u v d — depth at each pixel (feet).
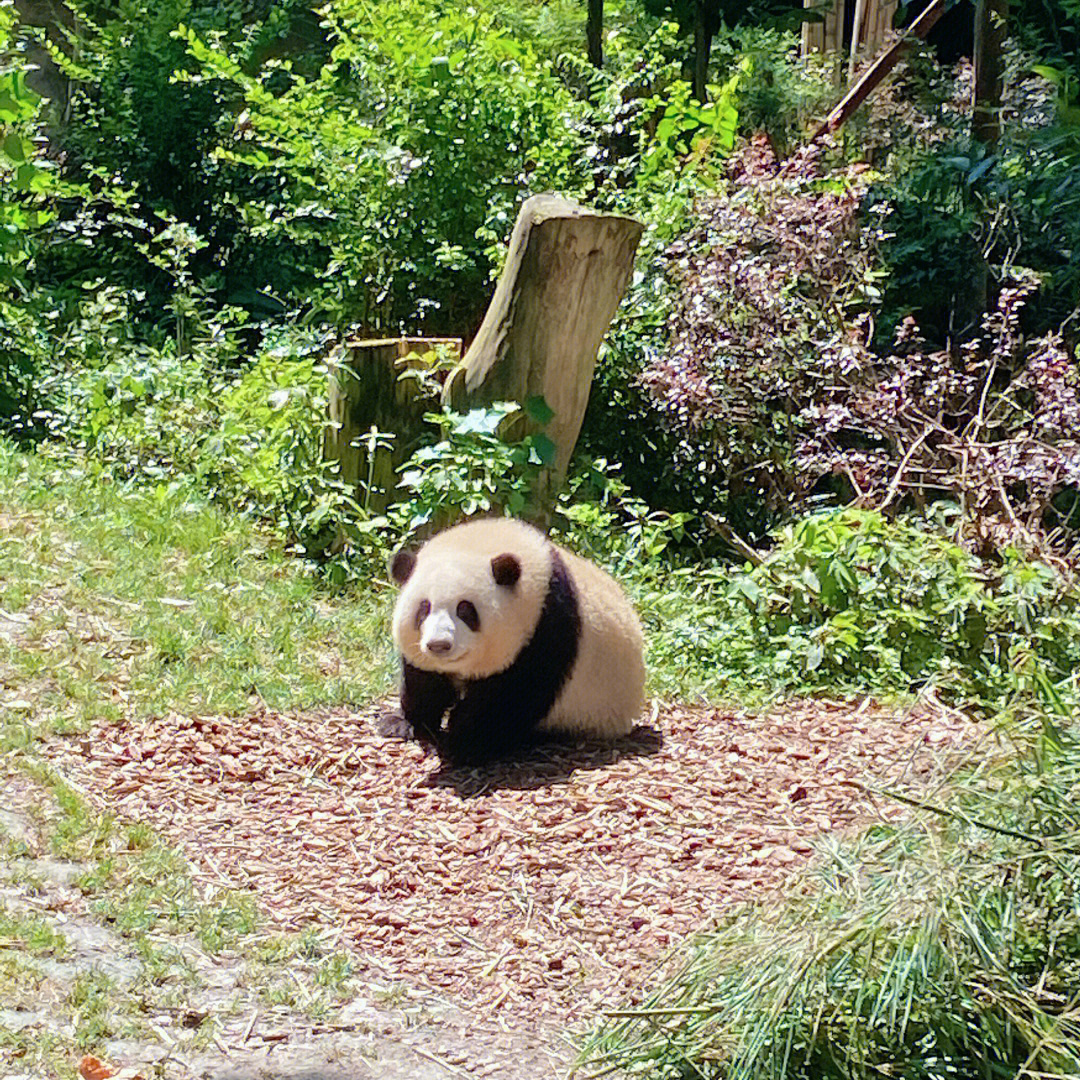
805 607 26.68
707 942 13.99
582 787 19.62
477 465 27.84
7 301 38.88
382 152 38.58
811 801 19.21
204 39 52.90
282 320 46.57
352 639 25.26
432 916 16.78
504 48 39.86
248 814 19.06
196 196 49.67
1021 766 13.88
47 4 64.34
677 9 55.72
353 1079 13.80
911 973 12.31
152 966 15.25
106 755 20.18
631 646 21.71
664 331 36.55
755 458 36.09
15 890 16.42
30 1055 13.51
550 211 28.55
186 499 30.25
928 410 34.58
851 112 46.57
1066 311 42.24
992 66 45.78
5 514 27.94
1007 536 29.76
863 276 37.32
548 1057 14.39
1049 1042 11.85
